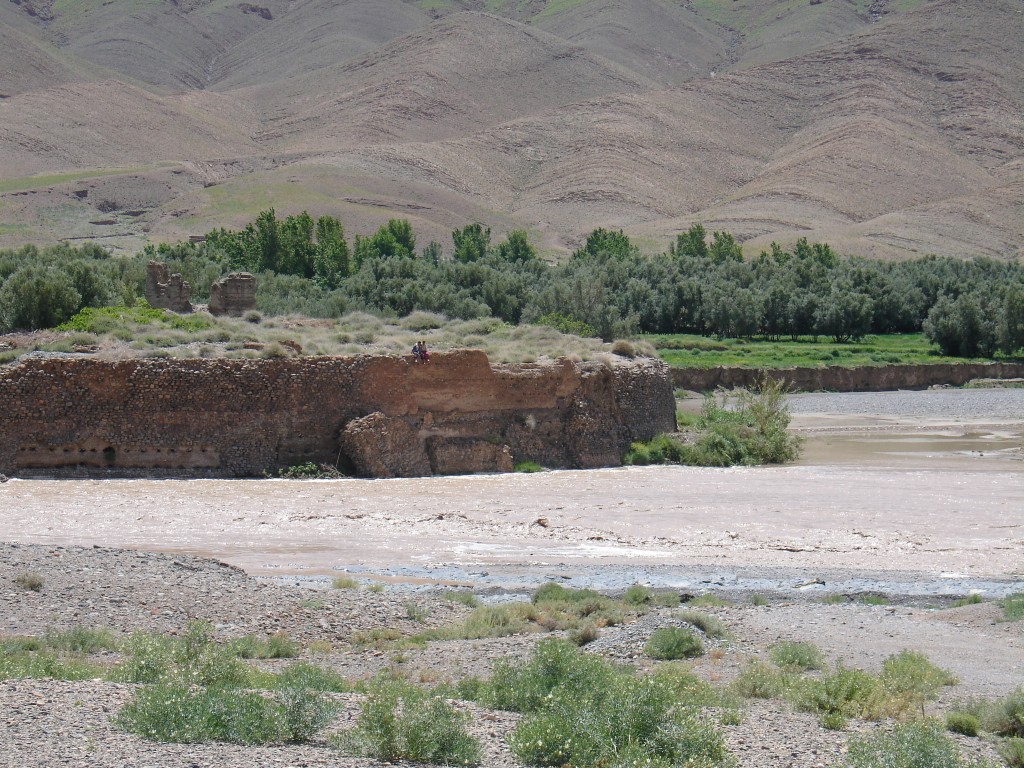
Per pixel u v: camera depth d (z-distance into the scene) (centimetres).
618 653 3859
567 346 11462
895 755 2570
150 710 2525
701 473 9200
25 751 2225
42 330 11312
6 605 4112
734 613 4512
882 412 16112
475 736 2631
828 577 5412
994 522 6956
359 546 6178
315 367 9031
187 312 13138
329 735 2602
